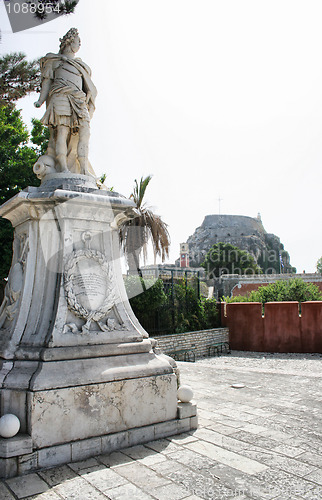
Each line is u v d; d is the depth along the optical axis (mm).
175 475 2824
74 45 4375
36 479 2754
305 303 13953
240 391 5746
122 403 3393
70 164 4457
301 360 12344
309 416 4367
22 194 3678
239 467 2969
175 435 3672
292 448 3365
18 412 3021
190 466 2979
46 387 3031
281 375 7121
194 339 13945
